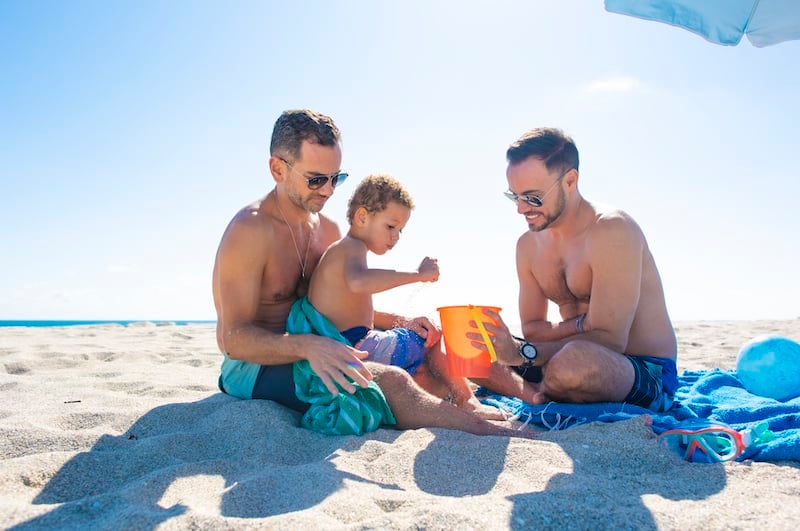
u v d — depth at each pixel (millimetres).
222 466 2047
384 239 3084
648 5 3215
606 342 2875
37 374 4156
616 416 2508
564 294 3264
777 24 3104
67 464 2002
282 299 3076
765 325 9820
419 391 2602
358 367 2541
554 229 3168
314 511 1559
